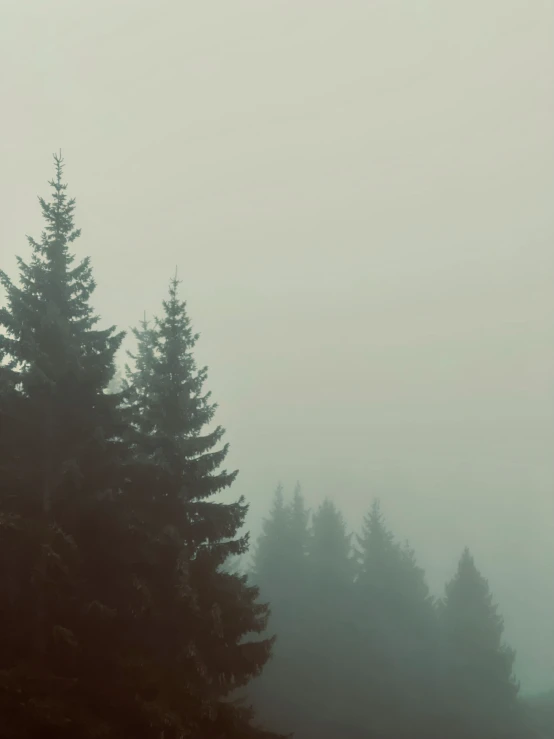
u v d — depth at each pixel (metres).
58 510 17.16
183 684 16.77
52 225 19.73
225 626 18.86
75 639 15.23
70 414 18.38
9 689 13.94
